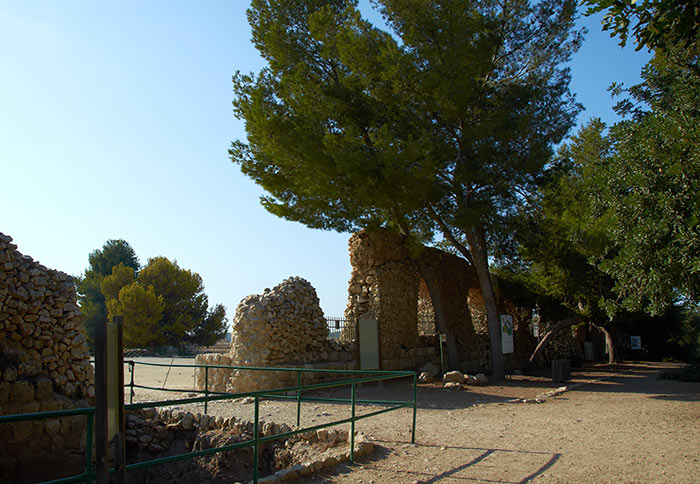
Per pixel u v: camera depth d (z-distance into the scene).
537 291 24.33
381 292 19.12
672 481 6.09
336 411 11.77
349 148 15.61
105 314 3.79
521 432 9.17
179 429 11.07
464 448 7.95
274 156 16.25
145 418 11.49
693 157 9.45
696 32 5.72
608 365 28.72
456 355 19.70
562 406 12.33
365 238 19.78
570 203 20.19
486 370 25.41
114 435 3.82
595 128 30.70
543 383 17.53
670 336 36.25
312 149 15.46
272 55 18.08
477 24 16.39
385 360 18.41
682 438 8.44
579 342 33.78
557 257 20.92
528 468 6.75
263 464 9.30
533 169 17.42
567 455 7.41
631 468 6.67
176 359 32.50
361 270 19.80
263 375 14.00
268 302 14.97
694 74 10.54
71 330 10.59
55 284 10.53
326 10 17.61
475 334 25.59
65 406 9.92
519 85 18.50
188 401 5.00
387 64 15.85
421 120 16.88
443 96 16.03
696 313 40.59
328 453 7.79
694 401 12.66
